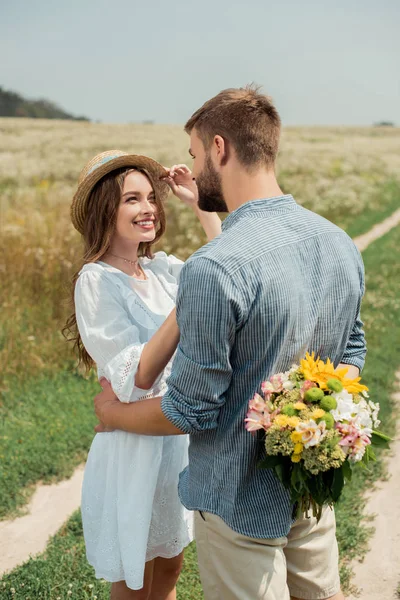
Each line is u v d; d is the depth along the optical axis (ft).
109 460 7.30
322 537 6.59
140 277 7.91
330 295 5.87
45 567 10.28
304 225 5.86
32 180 57.36
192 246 31.17
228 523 5.90
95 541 7.54
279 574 6.01
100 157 7.78
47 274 21.79
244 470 5.83
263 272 5.45
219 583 6.18
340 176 73.56
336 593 6.72
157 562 8.21
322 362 5.73
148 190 7.60
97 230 7.56
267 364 5.68
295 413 5.50
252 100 5.90
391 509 12.26
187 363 5.52
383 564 10.69
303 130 169.68
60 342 19.52
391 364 19.79
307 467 5.50
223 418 5.86
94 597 9.56
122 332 6.89
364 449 5.67
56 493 13.08
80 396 16.89
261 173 5.91
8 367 17.84
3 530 11.86
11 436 14.71
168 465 7.57
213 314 5.35
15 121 135.23
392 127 193.98
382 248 39.47
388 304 26.91
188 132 6.35
